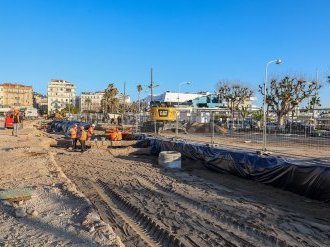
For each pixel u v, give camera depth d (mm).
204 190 12164
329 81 52781
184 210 9492
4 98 181375
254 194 11961
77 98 183250
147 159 21188
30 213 8344
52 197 10117
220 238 7371
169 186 12766
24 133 39906
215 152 17297
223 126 40938
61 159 20391
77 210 8766
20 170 14859
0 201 9375
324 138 21078
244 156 15102
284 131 26500
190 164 18766
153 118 38312
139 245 7008
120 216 9008
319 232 7855
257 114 53656
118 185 12922
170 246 7051
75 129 25766
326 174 11000
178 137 28422
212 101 77750
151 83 56125
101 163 18875
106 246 6344
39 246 6359
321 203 10836
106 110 103812
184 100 77750
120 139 29516
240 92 68562
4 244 6480
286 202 10906
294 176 12234
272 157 14117
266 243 7121
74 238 6746
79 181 13867
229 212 9328
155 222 8383
